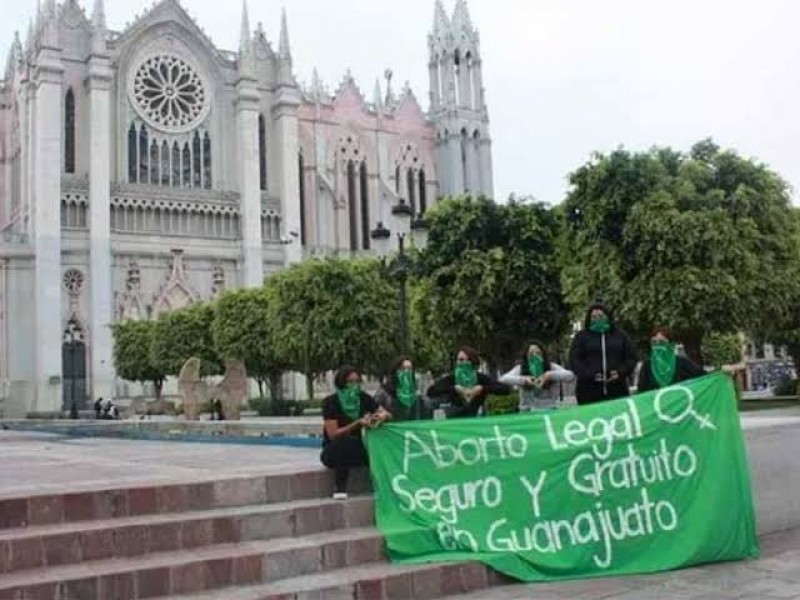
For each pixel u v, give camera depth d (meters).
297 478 12.34
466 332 39.59
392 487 12.00
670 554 11.98
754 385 90.06
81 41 82.56
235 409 39.41
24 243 77.31
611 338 13.98
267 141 91.06
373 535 11.41
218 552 10.56
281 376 71.75
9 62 89.19
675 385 12.76
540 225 39.62
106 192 79.44
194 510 11.47
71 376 77.06
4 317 75.62
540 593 10.74
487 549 11.61
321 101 95.62
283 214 88.88
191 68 87.88
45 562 9.97
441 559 11.28
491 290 38.25
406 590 10.65
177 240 83.56
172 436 29.06
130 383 79.44
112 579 9.66
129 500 11.10
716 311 36.03
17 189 85.50
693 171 38.47
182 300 82.94
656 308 35.50
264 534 11.29
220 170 88.12
